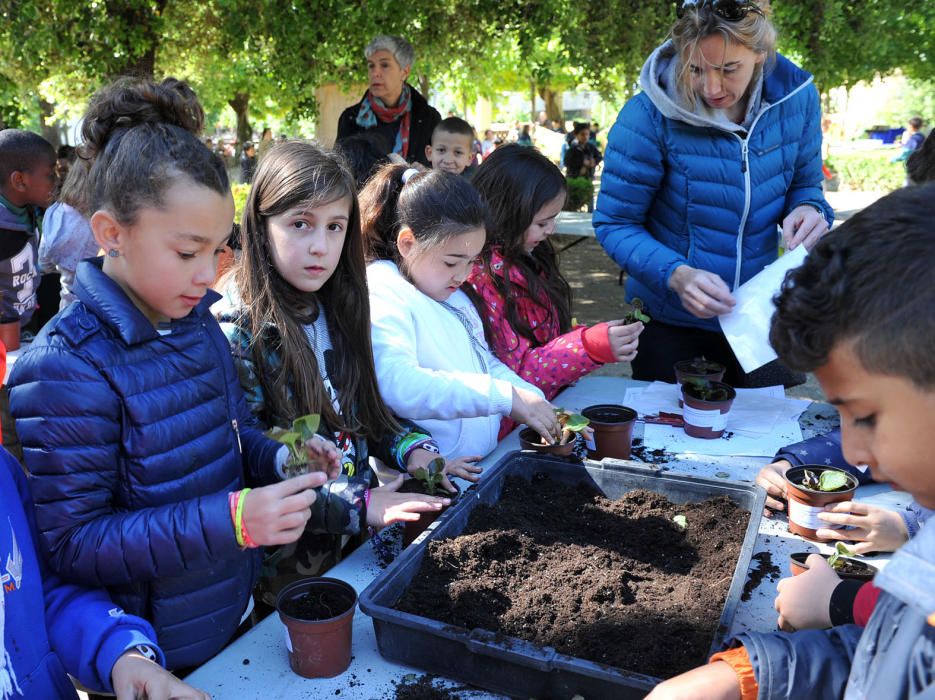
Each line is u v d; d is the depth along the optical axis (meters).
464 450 2.16
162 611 1.40
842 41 6.61
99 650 1.19
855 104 29.28
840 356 0.81
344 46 6.78
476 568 1.44
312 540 1.83
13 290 3.74
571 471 1.83
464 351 2.21
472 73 8.90
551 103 20.09
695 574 1.48
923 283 0.74
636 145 2.64
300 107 7.98
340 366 1.91
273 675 1.27
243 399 1.65
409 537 1.66
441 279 2.12
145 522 1.25
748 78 2.37
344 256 1.88
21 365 1.26
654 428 2.29
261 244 1.78
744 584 1.42
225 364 1.54
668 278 2.47
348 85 7.61
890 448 0.81
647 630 1.27
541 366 2.38
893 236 0.77
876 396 0.80
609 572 1.46
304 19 6.26
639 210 2.72
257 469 1.65
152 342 1.37
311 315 1.88
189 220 1.25
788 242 2.49
